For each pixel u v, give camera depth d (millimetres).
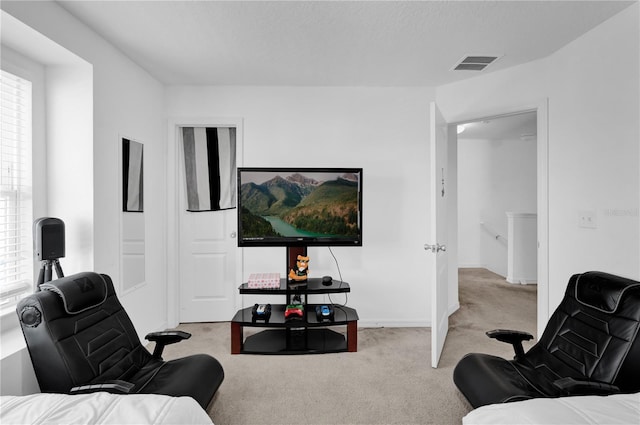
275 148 3459
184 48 2627
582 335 1805
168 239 3420
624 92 2127
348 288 2922
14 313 2057
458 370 1923
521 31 2369
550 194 2725
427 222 3502
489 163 6406
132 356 1934
